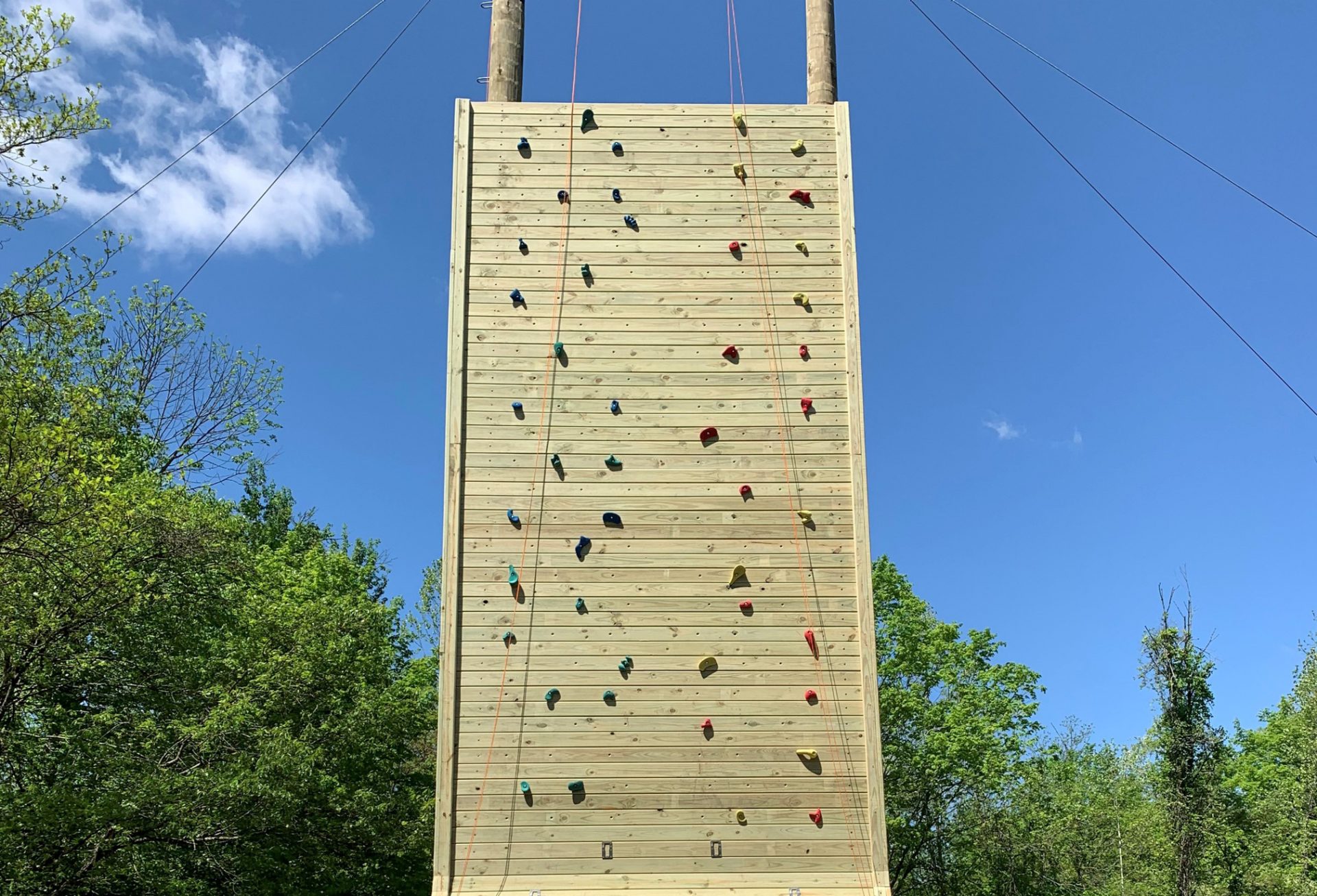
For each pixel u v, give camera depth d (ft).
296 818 54.03
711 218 31.19
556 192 31.17
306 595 74.64
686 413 29.58
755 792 26.89
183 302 73.92
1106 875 79.00
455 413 29.12
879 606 85.30
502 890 25.94
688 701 27.48
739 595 28.30
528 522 28.55
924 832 78.84
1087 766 122.01
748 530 28.78
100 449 39.14
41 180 35.24
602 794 26.73
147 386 71.82
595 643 27.78
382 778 64.03
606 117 31.89
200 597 49.93
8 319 38.58
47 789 40.83
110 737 44.68
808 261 30.96
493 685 27.40
